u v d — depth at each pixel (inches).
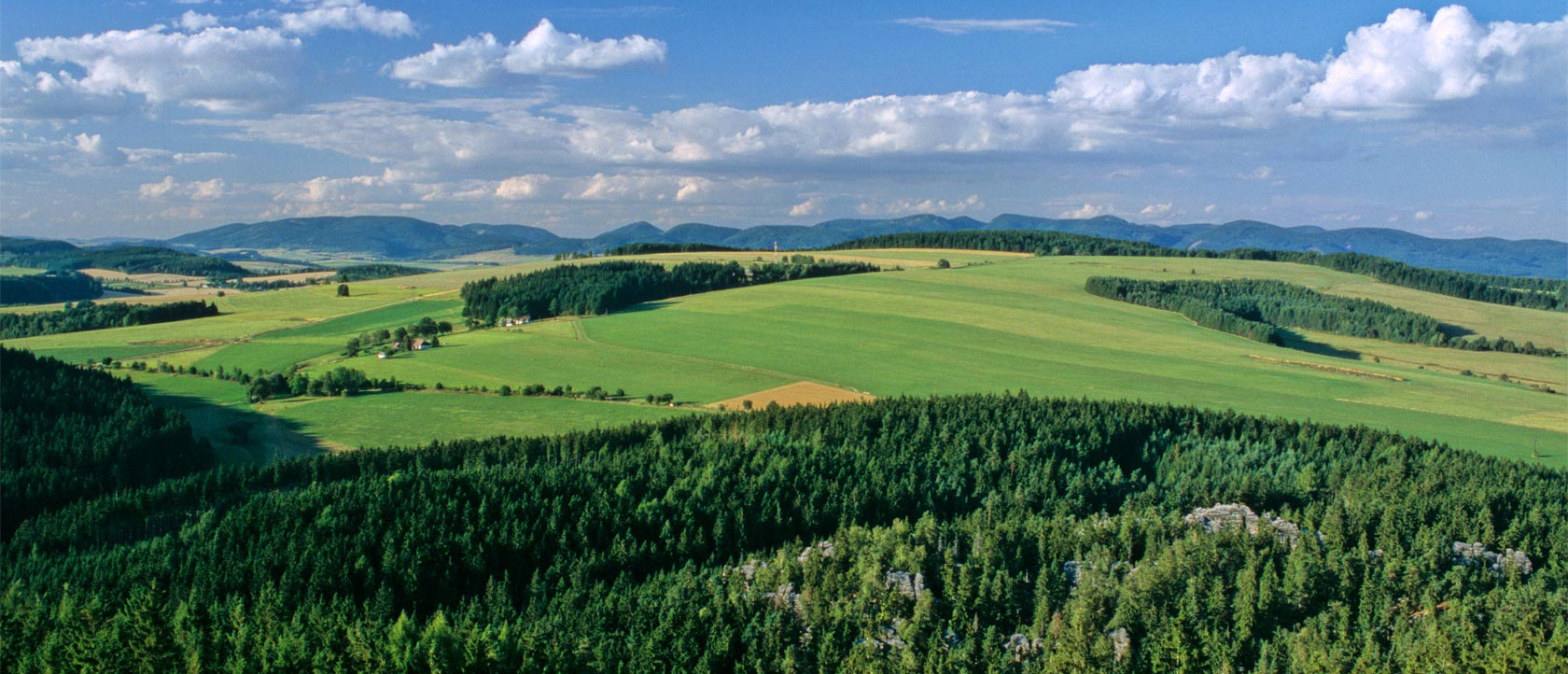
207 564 4347.9
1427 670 3248.0
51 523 5167.3
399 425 7012.8
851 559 4205.2
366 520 4712.1
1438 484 5492.1
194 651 3385.8
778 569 4197.8
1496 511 4992.6
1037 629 3639.3
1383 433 6643.7
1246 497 5388.8
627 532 4778.5
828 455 5890.8
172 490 5403.5
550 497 5088.6
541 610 4128.9
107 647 3437.5
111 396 7199.8
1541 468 6018.7
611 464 5620.1
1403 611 3705.7
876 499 5290.4
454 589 4434.1
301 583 4215.1
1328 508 4795.8
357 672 3415.4
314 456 6136.8
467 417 7170.3
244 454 6461.6
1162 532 4377.5
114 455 6058.1
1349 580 3973.9
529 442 6294.3
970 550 4350.4
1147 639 3550.7
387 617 4050.2
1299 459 6063.0
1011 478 5738.2
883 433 6382.9
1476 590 4037.9
